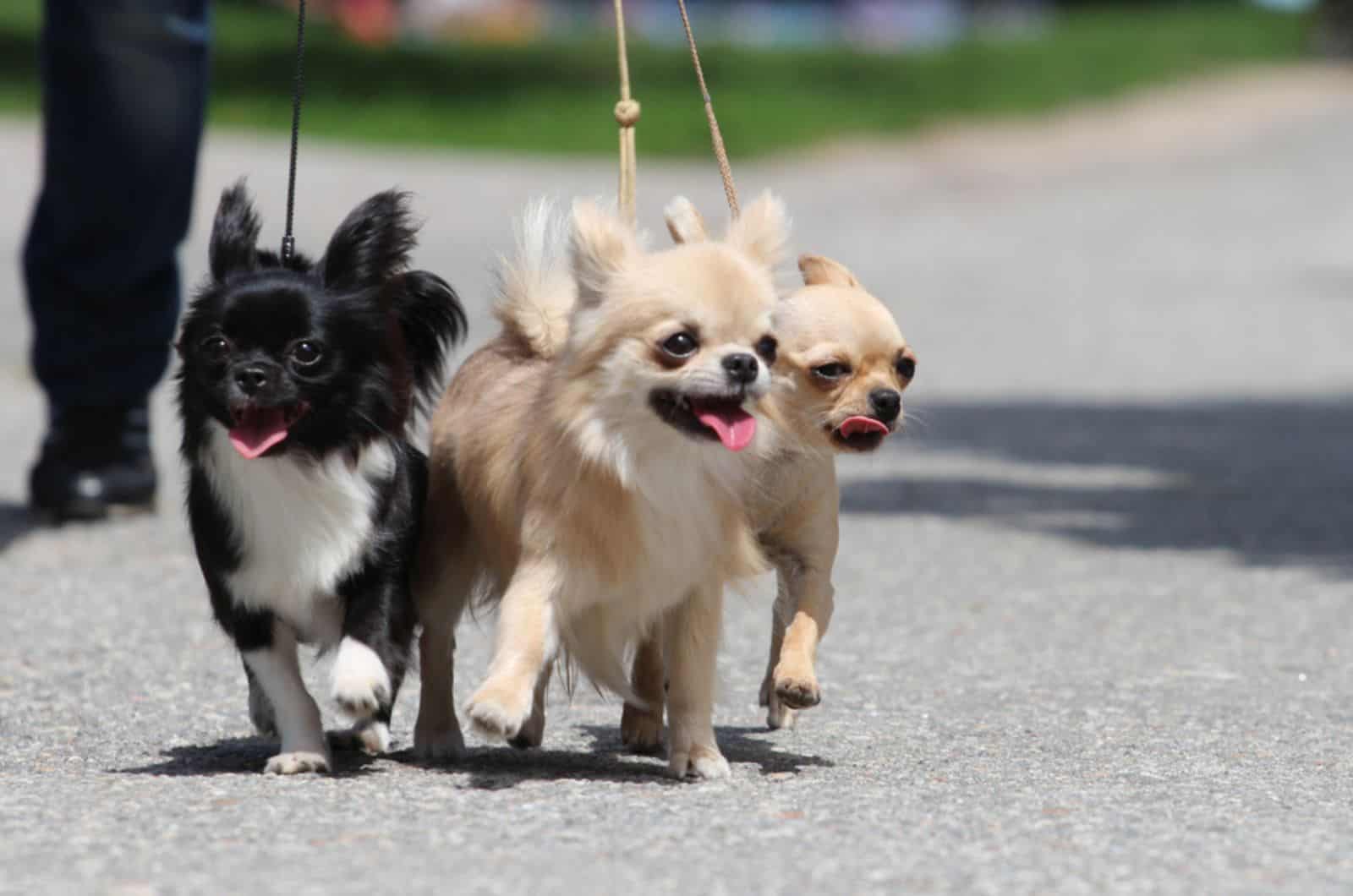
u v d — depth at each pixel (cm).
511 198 4794
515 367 931
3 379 2545
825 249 4425
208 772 860
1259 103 7931
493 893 644
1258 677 1129
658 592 851
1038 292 3862
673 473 838
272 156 5259
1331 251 4622
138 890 644
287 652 872
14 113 5650
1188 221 5166
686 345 809
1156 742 946
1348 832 751
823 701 1060
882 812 775
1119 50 9288
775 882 662
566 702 1074
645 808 779
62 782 827
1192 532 1681
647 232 906
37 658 1134
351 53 7419
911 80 8006
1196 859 702
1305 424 2373
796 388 966
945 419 2397
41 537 1567
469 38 8406
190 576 1411
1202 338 3278
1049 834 738
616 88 7331
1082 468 2041
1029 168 6319
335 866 677
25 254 1634
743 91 7406
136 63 1560
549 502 836
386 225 866
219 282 846
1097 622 1302
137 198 1585
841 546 1602
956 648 1212
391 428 862
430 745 916
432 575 920
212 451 844
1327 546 1616
